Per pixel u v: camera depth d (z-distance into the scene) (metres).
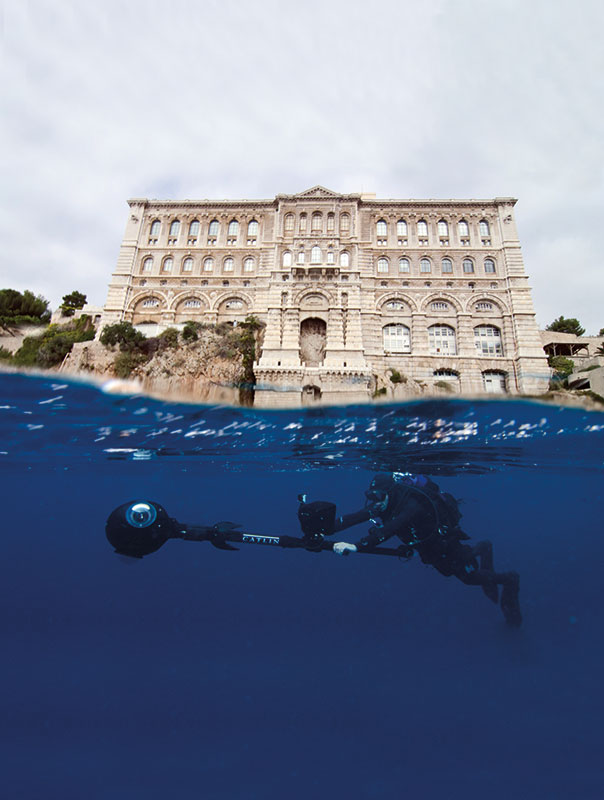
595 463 11.37
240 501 17.52
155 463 12.33
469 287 42.81
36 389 8.86
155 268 45.12
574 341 44.34
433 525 4.76
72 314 49.25
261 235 45.91
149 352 38.69
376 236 45.34
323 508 4.29
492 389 40.28
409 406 10.80
